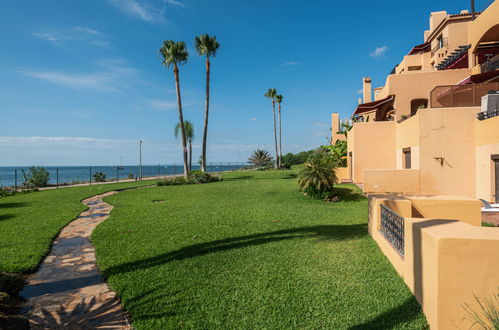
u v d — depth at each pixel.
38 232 8.59
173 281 5.07
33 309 4.26
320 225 9.06
